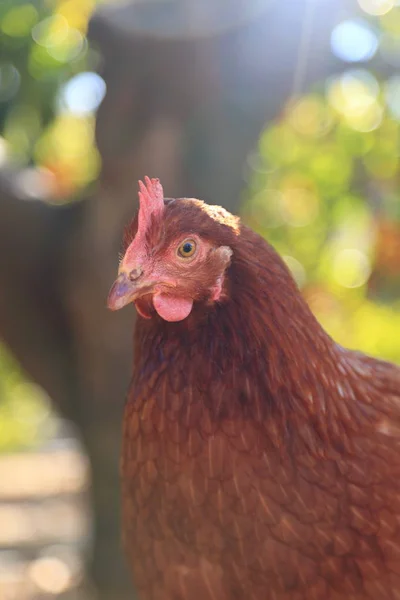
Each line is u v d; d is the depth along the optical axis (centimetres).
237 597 72
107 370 112
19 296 116
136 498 74
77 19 129
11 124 138
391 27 136
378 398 74
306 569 70
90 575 124
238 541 70
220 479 70
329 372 71
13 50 129
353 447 71
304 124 185
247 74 105
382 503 70
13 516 268
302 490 69
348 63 119
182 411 70
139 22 105
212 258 70
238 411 69
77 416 120
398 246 178
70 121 164
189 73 105
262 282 70
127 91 107
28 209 119
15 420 459
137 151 107
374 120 175
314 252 211
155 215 70
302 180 195
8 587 188
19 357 123
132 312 111
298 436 70
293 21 103
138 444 73
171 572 73
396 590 70
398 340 215
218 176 107
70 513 269
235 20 103
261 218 201
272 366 69
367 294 196
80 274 111
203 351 70
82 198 123
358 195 190
